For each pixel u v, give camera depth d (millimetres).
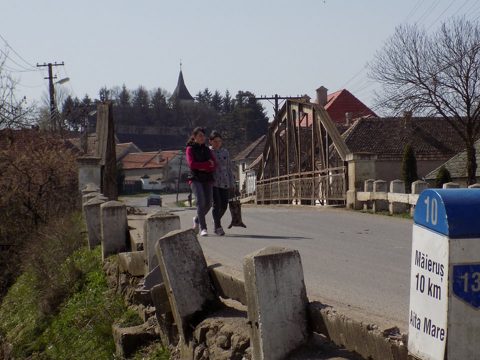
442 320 3471
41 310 11789
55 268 13195
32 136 29031
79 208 22188
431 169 48562
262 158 37062
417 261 3779
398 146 49062
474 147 41719
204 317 6633
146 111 105562
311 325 5117
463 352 3439
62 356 9266
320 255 11062
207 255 10656
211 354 5988
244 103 94188
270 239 13328
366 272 9289
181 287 6656
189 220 18516
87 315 9945
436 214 3559
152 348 7648
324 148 27078
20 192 24812
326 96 69938
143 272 9156
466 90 40062
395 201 20312
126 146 97812
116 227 11961
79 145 45469
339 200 25016
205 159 13531
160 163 91500
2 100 29516
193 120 105750
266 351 5023
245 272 5270
